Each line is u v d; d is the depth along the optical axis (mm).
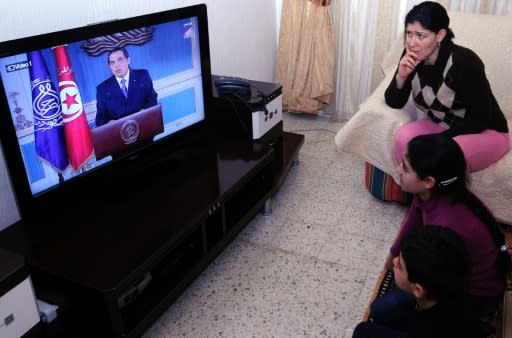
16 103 1486
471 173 1963
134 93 1835
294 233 2172
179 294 1697
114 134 1815
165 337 1659
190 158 2088
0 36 1609
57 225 1662
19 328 1338
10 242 1581
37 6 1703
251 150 2148
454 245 1087
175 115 2045
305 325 1684
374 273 1912
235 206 2080
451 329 1126
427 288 1078
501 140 1997
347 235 2148
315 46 3088
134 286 1587
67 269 1445
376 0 2904
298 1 3055
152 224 1649
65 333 1512
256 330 1672
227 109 2295
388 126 2104
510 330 1473
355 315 1716
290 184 2562
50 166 1641
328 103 3236
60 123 1625
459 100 1945
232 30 2854
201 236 1757
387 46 3014
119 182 1910
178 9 1889
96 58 1668
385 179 2275
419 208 1476
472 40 2404
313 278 1899
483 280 1348
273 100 2357
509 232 2135
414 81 2035
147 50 1831
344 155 2832
